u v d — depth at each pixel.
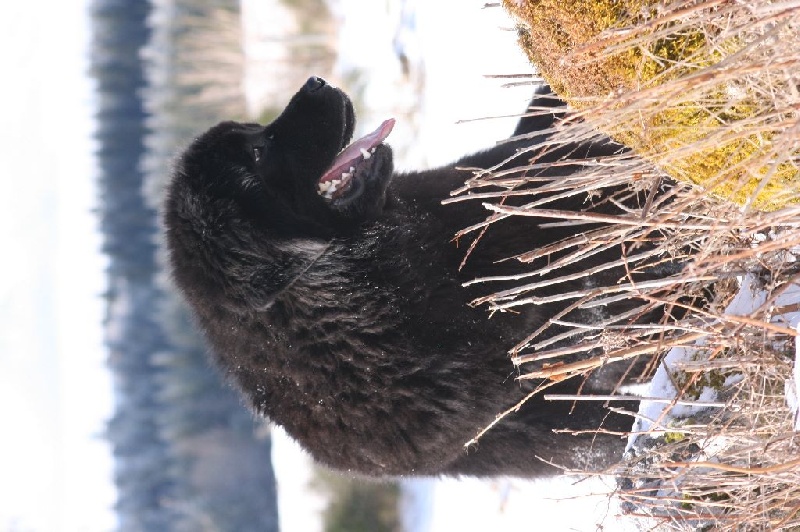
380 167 8.74
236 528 22.36
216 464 24.41
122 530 29.30
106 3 33.94
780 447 5.60
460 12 13.71
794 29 5.22
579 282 8.46
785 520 5.44
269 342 8.58
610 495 6.38
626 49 6.10
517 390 8.62
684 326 6.03
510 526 11.74
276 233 8.40
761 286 6.02
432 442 8.67
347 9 18.50
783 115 5.43
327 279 8.50
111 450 31.64
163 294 29.30
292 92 19.47
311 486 18.56
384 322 8.55
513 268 8.60
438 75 14.18
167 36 25.20
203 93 22.09
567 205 8.55
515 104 11.67
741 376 6.15
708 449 6.11
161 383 28.69
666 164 6.14
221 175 8.45
